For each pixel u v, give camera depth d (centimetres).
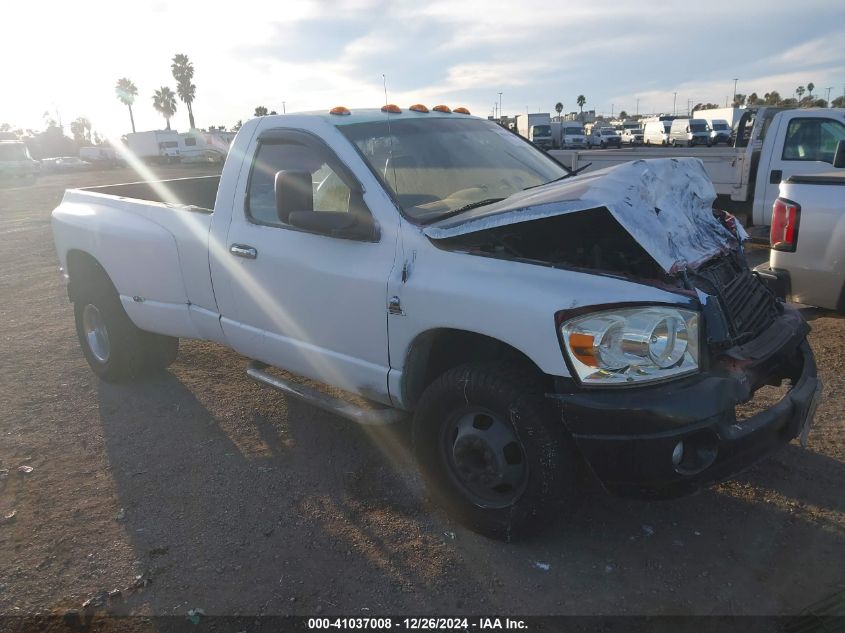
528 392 292
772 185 966
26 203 2334
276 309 396
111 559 324
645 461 268
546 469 290
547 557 316
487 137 443
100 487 389
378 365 351
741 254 354
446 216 340
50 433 459
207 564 319
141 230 474
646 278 288
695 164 364
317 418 468
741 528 331
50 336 687
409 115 420
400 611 286
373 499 369
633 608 282
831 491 354
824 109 935
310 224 336
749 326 313
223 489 383
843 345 546
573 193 291
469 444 316
